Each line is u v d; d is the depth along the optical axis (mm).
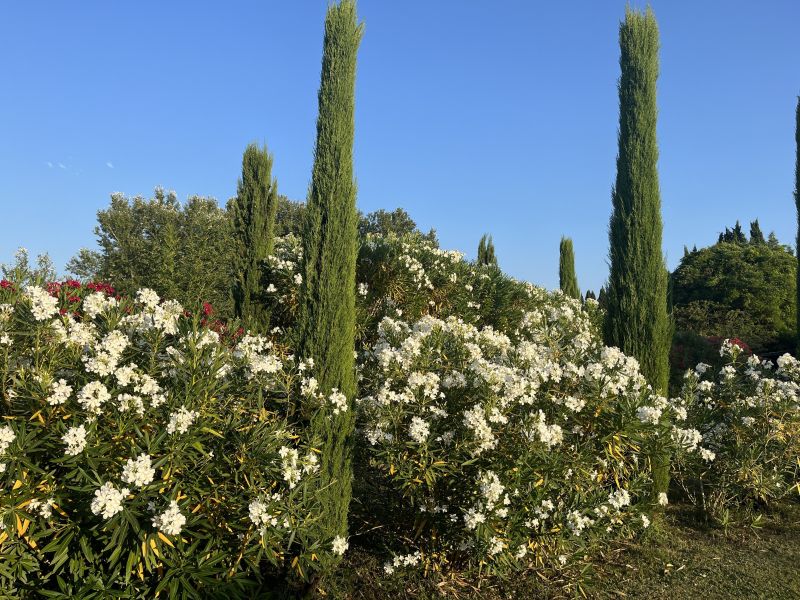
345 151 4703
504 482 4023
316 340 4355
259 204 8234
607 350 4805
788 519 6078
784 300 25094
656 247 6488
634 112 6793
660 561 4883
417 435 3951
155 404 3191
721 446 6121
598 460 4523
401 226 34344
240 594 3336
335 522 4109
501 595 4180
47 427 3055
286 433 3742
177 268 10844
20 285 3531
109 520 2850
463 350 4734
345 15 4945
